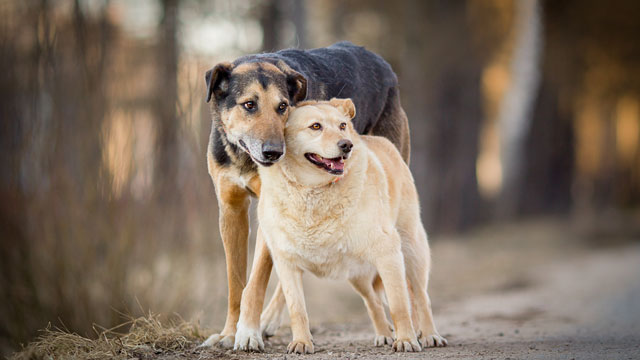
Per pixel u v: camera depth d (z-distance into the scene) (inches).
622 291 506.9
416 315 252.7
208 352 226.1
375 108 283.4
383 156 236.2
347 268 219.9
